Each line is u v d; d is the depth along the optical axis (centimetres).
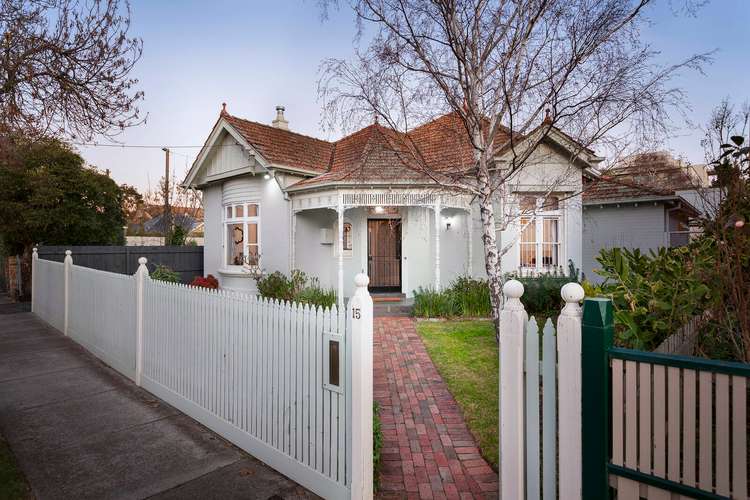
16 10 505
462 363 646
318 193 1105
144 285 599
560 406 244
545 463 256
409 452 391
